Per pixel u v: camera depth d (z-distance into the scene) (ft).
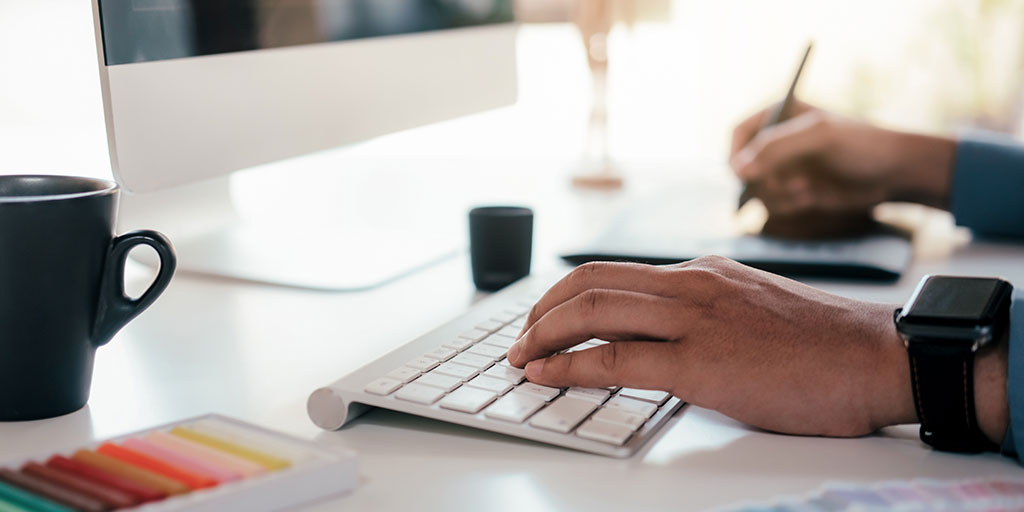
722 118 7.25
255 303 2.54
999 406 1.61
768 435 1.70
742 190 3.47
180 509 1.23
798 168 3.39
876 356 1.70
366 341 2.20
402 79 3.18
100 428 1.69
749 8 7.10
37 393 1.71
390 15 3.10
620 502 1.41
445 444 1.63
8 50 2.54
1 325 1.65
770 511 1.32
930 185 3.53
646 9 6.90
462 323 2.18
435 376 1.81
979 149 3.45
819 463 1.58
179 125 2.26
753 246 2.94
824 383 1.69
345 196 4.05
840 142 3.43
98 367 2.03
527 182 4.47
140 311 1.79
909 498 1.37
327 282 2.70
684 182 4.32
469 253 2.72
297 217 3.58
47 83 2.55
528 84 7.07
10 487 1.26
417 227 3.43
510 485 1.47
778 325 1.76
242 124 2.48
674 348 1.74
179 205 3.21
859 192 3.50
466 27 3.55
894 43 7.41
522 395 1.75
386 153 5.40
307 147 2.74
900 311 1.80
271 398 1.84
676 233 3.15
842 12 7.34
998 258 3.07
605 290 1.82
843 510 1.33
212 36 2.35
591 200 4.03
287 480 1.34
